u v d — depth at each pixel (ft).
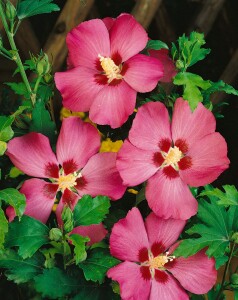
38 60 2.36
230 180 4.83
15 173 2.77
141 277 2.26
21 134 2.34
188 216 2.23
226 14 4.75
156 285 2.28
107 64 2.24
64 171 2.28
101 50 2.28
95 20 2.26
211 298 2.53
